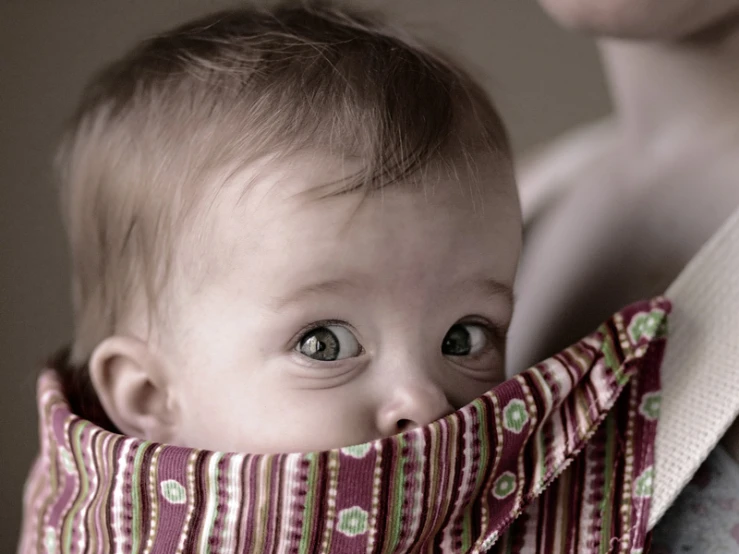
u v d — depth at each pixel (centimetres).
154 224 65
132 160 67
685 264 66
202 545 56
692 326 56
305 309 60
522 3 129
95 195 70
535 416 56
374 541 53
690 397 54
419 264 61
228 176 62
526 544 56
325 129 62
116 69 76
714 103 71
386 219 60
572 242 77
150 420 67
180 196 64
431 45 78
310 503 54
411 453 54
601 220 76
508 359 76
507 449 56
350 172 61
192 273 63
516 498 55
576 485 56
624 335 57
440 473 54
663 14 64
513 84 130
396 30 77
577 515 55
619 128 83
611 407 56
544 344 73
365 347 62
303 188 60
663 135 75
